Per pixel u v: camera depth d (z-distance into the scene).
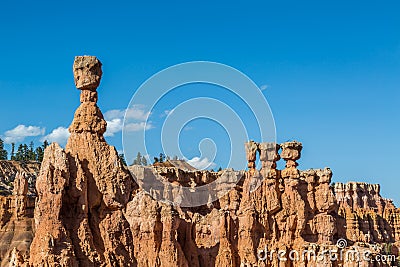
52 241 87.25
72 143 97.44
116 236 96.00
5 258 96.06
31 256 87.81
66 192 92.31
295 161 127.81
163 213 100.50
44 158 93.25
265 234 119.44
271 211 122.44
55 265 85.75
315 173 130.88
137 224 99.44
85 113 98.50
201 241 111.62
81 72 99.06
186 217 112.19
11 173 194.12
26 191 103.50
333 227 128.25
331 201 128.62
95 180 96.25
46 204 89.50
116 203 96.56
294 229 124.25
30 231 100.31
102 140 98.88
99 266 90.88
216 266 109.06
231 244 112.56
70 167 93.94
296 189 125.81
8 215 101.94
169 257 98.38
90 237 91.88
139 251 98.69
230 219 113.56
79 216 92.44
